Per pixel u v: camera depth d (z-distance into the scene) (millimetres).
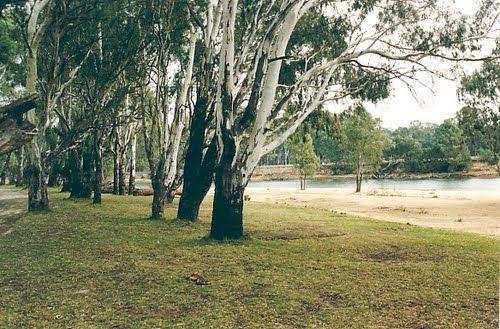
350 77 18547
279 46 14023
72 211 22188
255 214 23453
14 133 7469
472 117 36969
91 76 24656
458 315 7258
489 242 14695
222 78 13547
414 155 95938
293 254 11992
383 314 7289
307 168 63719
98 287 8789
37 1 19516
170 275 9672
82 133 26156
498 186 64500
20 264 10758
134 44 22062
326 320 6992
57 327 6676
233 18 13453
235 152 13828
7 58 24281
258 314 7258
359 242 14211
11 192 39750
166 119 19531
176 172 21766
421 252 12672
